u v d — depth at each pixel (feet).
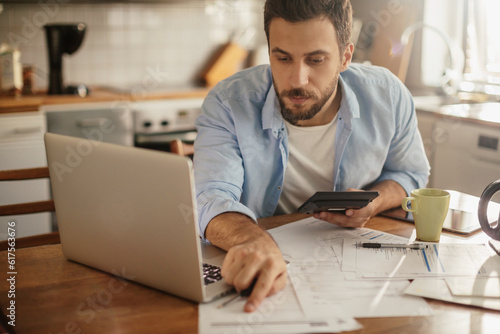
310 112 4.10
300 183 4.93
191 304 3.01
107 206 3.22
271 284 3.00
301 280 3.25
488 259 3.53
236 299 3.05
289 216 4.53
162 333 2.72
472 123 8.70
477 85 11.02
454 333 2.68
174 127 10.75
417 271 3.35
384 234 4.04
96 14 11.54
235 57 12.49
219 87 4.79
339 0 3.86
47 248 3.95
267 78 4.75
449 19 11.29
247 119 4.61
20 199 9.24
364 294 3.07
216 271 3.35
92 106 9.98
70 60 11.49
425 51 11.39
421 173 5.15
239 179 4.49
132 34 11.96
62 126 9.78
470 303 2.95
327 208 3.97
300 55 3.86
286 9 3.74
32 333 2.74
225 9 12.76
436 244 3.79
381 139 4.90
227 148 4.57
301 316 2.84
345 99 4.62
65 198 3.47
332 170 4.89
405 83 11.84
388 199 4.62
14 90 10.03
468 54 11.16
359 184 5.01
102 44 11.73
